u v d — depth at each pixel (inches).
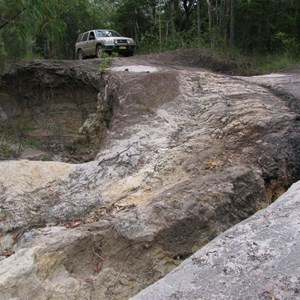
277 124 276.2
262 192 223.3
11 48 448.5
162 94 357.7
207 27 925.8
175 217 200.7
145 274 194.5
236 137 273.1
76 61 607.5
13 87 604.1
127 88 365.1
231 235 127.3
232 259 115.6
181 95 362.0
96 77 517.0
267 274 107.7
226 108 321.4
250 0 777.6
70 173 273.3
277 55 664.4
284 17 747.4
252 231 126.6
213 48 690.2
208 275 112.2
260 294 101.9
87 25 1031.0
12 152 462.0
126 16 1138.7
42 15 354.6
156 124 315.9
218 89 373.4
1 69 504.4
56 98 589.9
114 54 707.4
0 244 225.1
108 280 190.2
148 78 370.3
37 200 251.4
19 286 175.9
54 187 262.7
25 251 187.8
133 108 342.0
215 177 225.6
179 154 263.9
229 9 798.5
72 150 511.8
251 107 317.1
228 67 621.9
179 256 199.8
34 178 272.1
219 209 209.2
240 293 103.7
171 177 244.2
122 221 200.5
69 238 193.9
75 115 577.9
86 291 185.9
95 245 196.5
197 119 319.0
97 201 232.8
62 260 188.4
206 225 205.0
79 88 562.6
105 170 264.1
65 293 181.9
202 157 254.7
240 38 757.9
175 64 625.3
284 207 137.4
